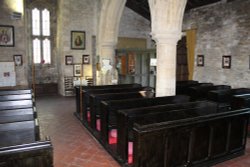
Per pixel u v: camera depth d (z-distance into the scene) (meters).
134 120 3.83
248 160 4.34
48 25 11.13
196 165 3.91
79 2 10.50
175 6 5.29
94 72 11.15
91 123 5.68
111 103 4.77
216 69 8.85
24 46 9.51
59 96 10.77
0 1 8.91
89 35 10.89
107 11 9.36
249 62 7.63
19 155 2.58
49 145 2.72
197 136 3.85
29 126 3.44
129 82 11.20
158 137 3.47
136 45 12.39
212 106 4.64
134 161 3.45
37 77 11.13
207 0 8.75
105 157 4.36
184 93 8.22
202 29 9.38
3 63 9.08
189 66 10.08
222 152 4.24
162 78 5.53
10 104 5.20
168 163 3.62
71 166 4.00
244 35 7.74
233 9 8.07
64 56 10.49
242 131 4.48
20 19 9.28
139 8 11.58
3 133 3.29
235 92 7.09
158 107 4.38
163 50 5.45
